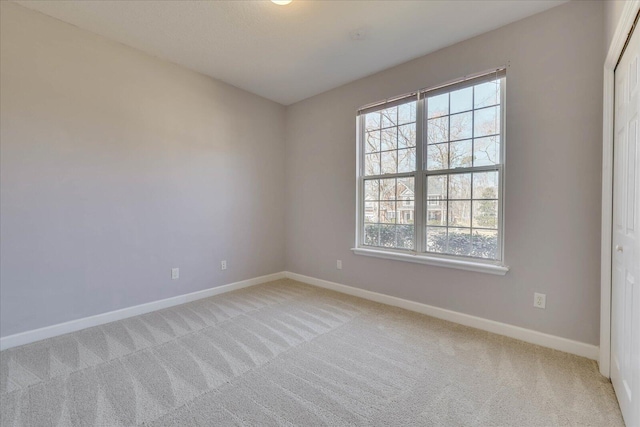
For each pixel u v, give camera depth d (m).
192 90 3.30
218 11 2.28
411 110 3.07
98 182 2.65
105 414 1.53
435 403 1.63
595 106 2.05
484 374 1.90
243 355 2.13
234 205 3.75
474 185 2.66
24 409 1.56
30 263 2.32
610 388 1.75
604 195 1.89
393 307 3.12
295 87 3.73
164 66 3.07
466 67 2.65
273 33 2.57
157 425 1.46
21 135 2.26
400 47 2.79
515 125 2.39
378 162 3.38
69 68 2.47
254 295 3.53
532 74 2.31
